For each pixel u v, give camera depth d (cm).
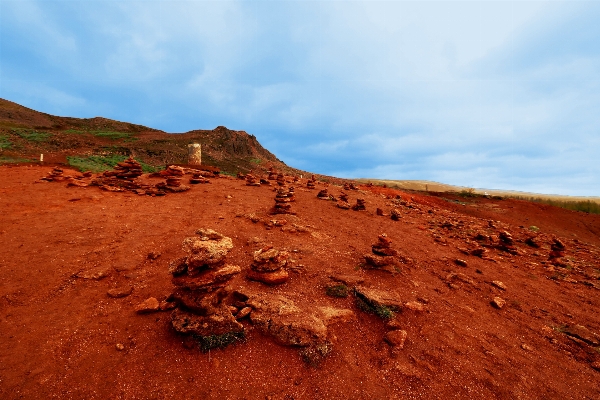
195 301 666
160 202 1906
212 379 575
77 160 4212
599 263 1697
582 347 793
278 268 945
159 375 573
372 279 1040
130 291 849
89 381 550
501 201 4638
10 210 1464
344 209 2258
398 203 3120
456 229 2186
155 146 6519
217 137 9525
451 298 996
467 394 597
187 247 691
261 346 666
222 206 1902
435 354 701
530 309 993
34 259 976
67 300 793
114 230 1292
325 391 577
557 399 606
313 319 717
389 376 627
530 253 1780
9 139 4709
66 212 1509
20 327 678
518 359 721
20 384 531
